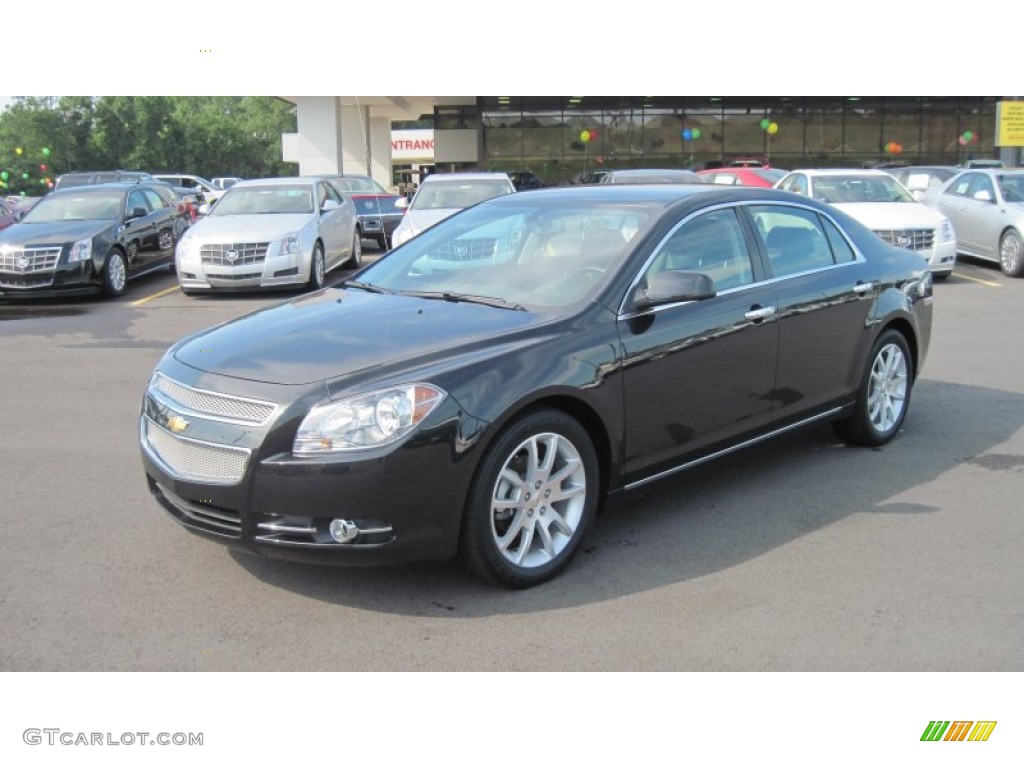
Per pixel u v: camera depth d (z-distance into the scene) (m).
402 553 3.75
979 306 11.86
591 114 37.47
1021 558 4.39
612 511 5.00
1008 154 34.72
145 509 5.05
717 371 4.79
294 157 49.03
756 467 5.70
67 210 14.32
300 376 3.87
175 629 3.77
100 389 7.89
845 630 3.74
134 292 14.41
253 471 3.73
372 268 5.40
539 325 4.24
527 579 4.07
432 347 4.04
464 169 38.44
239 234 13.28
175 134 78.56
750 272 5.10
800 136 37.75
